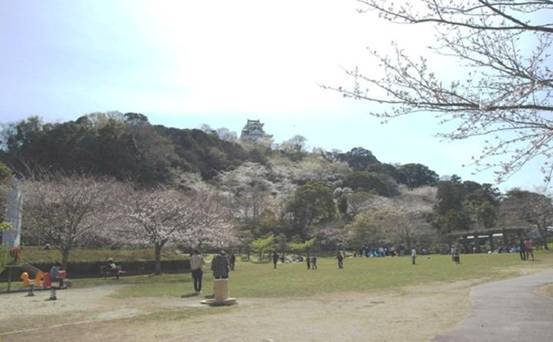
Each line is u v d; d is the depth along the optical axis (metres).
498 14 5.76
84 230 31.50
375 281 22.36
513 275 22.84
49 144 66.88
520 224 59.03
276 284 22.67
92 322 12.52
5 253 19.59
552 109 5.53
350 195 80.44
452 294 16.12
